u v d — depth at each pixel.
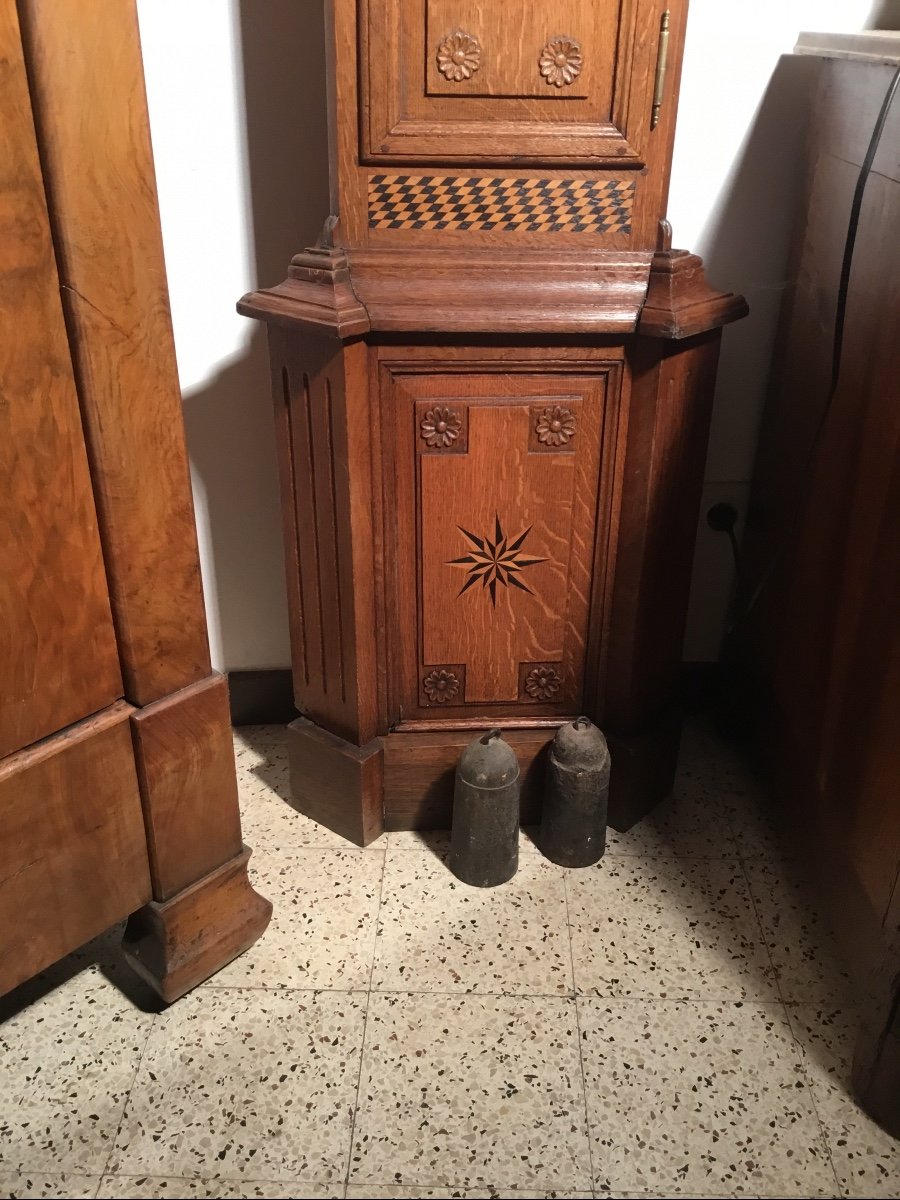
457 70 1.25
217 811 1.33
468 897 1.54
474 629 1.55
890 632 1.25
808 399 1.56
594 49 1.25
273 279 1.62
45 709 1.12
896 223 1.25
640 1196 1.14
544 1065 1.28
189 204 1.55
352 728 1.58
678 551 1.53
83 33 0.93
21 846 1.13
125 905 1.27
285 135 1.52
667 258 1.33
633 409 1.40
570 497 1.46
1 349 0.97
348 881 1.57
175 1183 1.14
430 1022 1.34
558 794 1.54
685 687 1.97
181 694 1.24
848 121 1.41
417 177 1.30
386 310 1.30
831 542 1.45
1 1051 1.29
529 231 1.34
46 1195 1.13
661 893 1.55
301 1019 1.34
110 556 1.13
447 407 1.38
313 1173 1.15
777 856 1.63
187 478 1.17
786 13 1.50
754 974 1.42
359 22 1.21
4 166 0.92
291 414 1.40
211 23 1.44
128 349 1.07
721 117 1.57
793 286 1.62
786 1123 1.22
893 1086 1.19
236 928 1.40
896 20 1.52
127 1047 1.30
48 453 1.04
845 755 1.40
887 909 1.25
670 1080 1.26
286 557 1.53
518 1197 1.13
